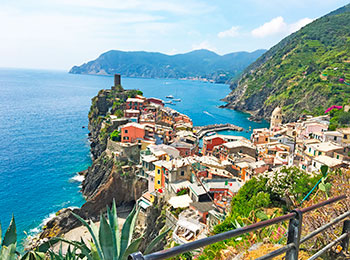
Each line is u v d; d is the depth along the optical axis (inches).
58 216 2628.0
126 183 2994.6
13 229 442.6
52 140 5221.5
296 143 3548.2
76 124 6673.2
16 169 3789.4
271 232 601.3
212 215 1790.1
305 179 1339.8
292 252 244.1
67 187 3348.9
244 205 1349.7
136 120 4131.4
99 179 3149.6
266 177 1491.1
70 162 4126.5
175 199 2161.7
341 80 7519.7
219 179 2364.7
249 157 3068.4
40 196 3095.5
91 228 410.9
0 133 5590.6
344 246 350.3
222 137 4084.6
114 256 393.1
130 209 2999.5
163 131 3909.9
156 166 2640.3
